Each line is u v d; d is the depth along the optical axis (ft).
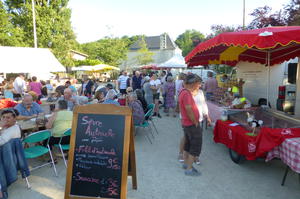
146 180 12.04
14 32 66.69
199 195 10.61
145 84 26.16
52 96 26.50
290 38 10.04
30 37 74.84
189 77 11.82
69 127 13.71
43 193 10.98
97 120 9.07
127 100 19.86
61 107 14.60
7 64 23.25
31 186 11.60
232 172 12.83
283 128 11.34
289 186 11.24
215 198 10.36
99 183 8.66
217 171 12.98
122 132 8.85
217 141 15.61
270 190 10.89
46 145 13.65
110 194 8.54
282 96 20.95
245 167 13.44
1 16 64.03
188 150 13.03
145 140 18.72
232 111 15.93
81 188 8.73
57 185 11.73
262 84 23.91
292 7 33.14
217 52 21.11
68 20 85.25
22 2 79.61
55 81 53.01
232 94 19.16
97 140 8.93
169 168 13.47
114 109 9.10
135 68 123.95
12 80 30.32
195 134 11.96
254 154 11.32
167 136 19.84
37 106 16.70
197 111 11.69
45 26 75.15
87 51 135.03
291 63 20.83
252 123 12.24
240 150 12.53
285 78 21.31
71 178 8.84
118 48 104.22
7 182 10.40
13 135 11.06
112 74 98.07
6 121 11.27
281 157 10.66
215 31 52.44
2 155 10.28
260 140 11.02
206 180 11.98
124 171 8.59
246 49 19.79
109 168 8.68
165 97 28.32
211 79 26.58
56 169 13.50
